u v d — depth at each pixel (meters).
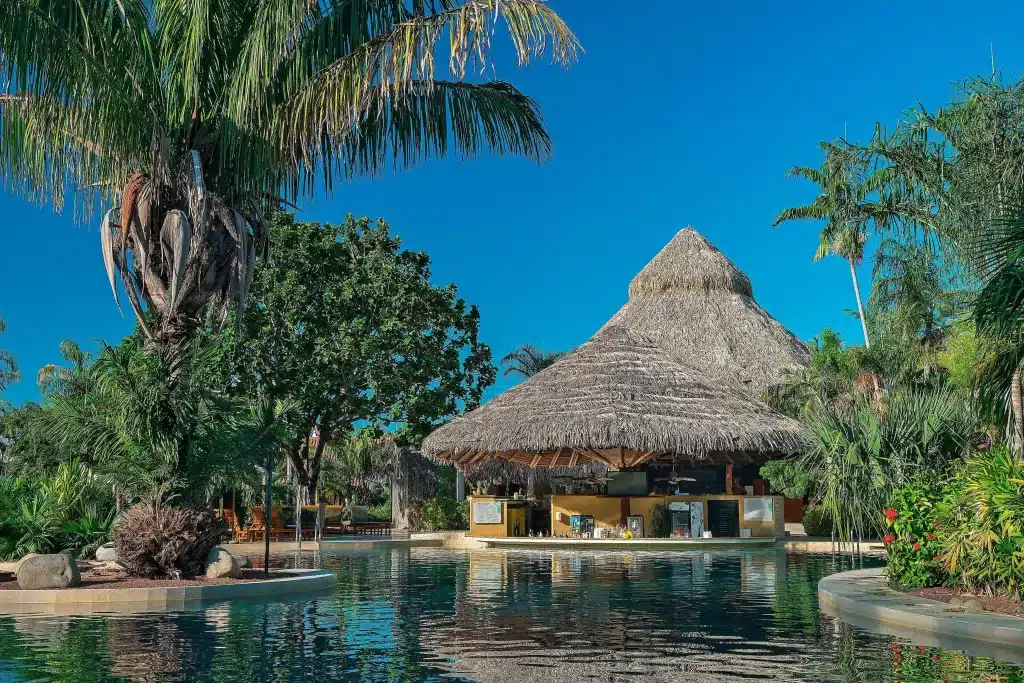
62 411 12.73
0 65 11.15
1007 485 8.82
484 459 29.62
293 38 12.49
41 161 13.49
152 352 12.63
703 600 10.72
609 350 26.88
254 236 13.77
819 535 25.72
